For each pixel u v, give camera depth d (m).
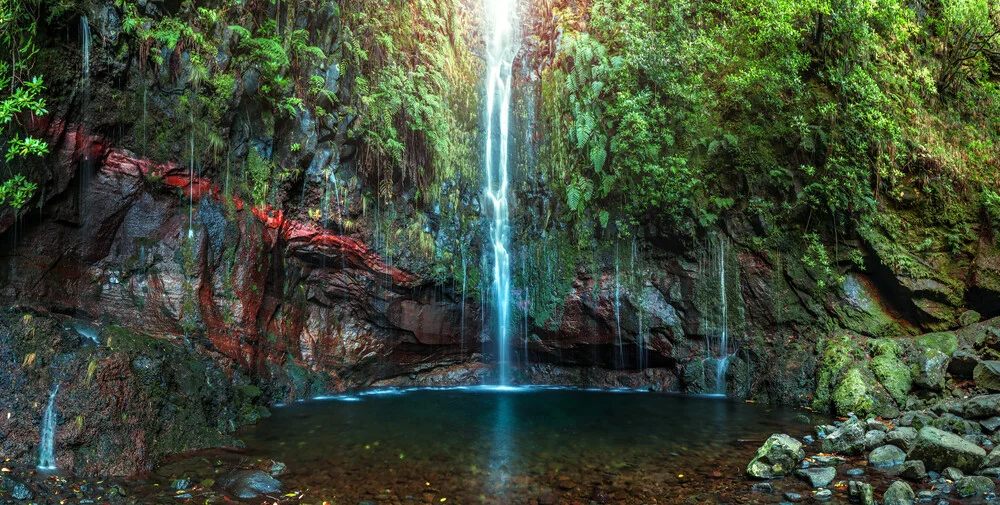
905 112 12.07
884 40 12.66
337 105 10.70
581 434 8.20
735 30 12.72
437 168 12.42
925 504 5.38
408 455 7.05
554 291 12.96
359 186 11.20
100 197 8.05
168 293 8.53
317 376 11.00
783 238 11.68
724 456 7.09
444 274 12.30
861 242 11.27
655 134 12.36
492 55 14.06
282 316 10.56
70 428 5.93
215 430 7.50
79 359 6.38
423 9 12.40
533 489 5.94
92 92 7.80
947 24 12.73
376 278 11.66
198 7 9.06
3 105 6.59
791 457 6.40
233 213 9.41
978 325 10.24
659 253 12.50
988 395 8.02
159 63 8.52
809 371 10.63
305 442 7.56
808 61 12.08
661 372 12.48
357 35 11.20
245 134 9.66
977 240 10.91
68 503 5.21
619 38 13.23
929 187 11.44
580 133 12.44
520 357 13.36
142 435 6.38
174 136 8.70
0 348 6.11
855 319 10.98
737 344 11.75
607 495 5.78
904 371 9.55
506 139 13.54
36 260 7.35
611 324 12.62
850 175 11.32
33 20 7.02
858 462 6.68
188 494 5.61
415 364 12.78
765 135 12.16
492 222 13.22
